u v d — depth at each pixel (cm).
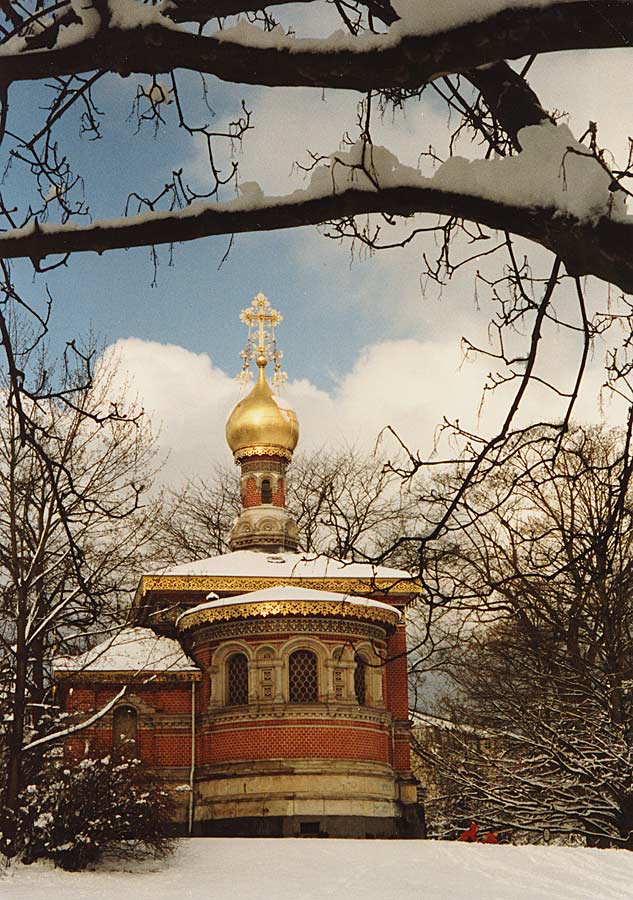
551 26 539
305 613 3334
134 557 3122
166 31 598
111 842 2489
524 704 3612
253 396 4266
